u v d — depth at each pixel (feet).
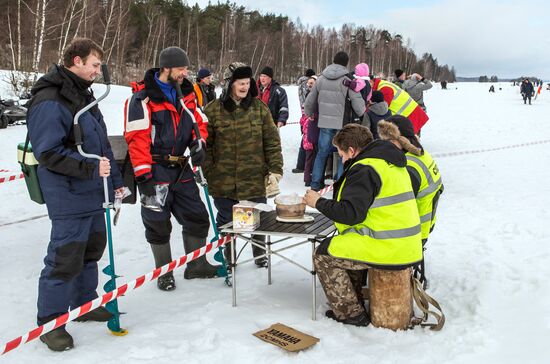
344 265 10.21
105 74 9.80
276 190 13.65
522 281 12.02
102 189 10.28
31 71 79.56
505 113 69.05
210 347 9.71
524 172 27.66
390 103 22.48
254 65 197.88
